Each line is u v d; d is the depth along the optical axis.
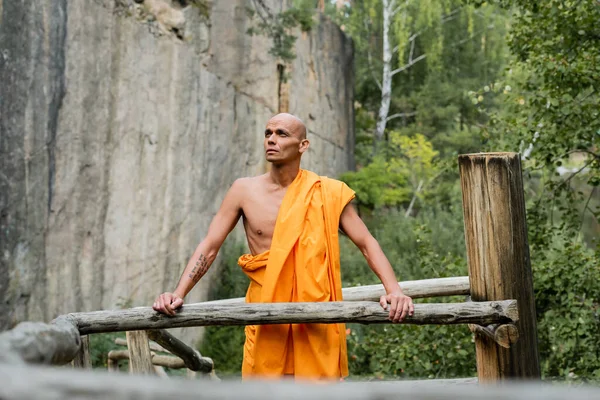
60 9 8.66
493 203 3.46
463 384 3.95
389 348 6.84
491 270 3.45
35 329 1.60
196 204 12.30
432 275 6.96
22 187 8.01
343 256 14.68
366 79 31.47
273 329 3.29
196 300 12.11
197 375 5.37
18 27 7.91
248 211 3.38
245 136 14.60
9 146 7.80
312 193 3.35
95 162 9.50
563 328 6.16
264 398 0.74
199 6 12.74
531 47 7.00
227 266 13.33
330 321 3.00
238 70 14.30
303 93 18.72
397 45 30.75
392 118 32.28
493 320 3.11
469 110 29.95
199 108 12.51
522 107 7.23
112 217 9.92
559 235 6.95
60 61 8.70
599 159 6.73
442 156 28.20
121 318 2.94
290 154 3.35
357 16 30.59
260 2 15.48
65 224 8.86
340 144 22.88
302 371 3.24
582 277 6.16
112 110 9.93
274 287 3.22
